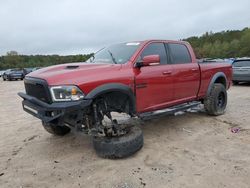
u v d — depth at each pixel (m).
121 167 3.82
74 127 3.95
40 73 4.17
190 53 5.88
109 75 4.12
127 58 4.64
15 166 4.03
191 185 3.26
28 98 4.19
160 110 5.03
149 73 4.69
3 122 6.92
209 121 6.07
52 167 3.95
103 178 3.54
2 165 4.08
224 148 4.41
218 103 6.50
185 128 5.59
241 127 5.50
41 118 3.89
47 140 5.18
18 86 20.48
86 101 3.76
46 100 3.86
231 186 3.20
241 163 3.81
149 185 3.30
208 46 96.50
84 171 3.77
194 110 7.12
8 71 31.98
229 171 3.58
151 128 5.64
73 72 3.93
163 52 5.22
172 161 3.97
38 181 3.54
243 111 6.96
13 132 5.87
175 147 4.53
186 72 5.51
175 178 3.45
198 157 4.08
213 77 6.35
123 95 4.40
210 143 4.66
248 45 87.00
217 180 3.36
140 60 4.67
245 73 12.56
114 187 3.30
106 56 5.02
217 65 6.57
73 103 3.67
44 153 4.51
